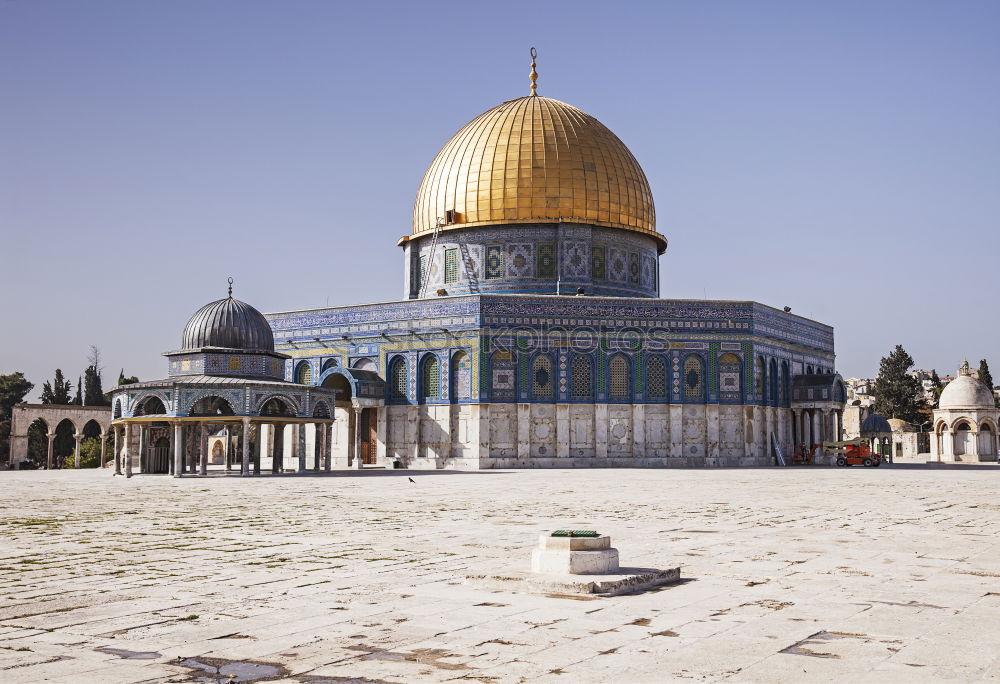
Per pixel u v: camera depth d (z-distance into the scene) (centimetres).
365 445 6644
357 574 1471
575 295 6569
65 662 938
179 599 1266
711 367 6456
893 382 11644
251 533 2080
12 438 7331
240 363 5372
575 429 6297
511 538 1964
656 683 853
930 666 906
